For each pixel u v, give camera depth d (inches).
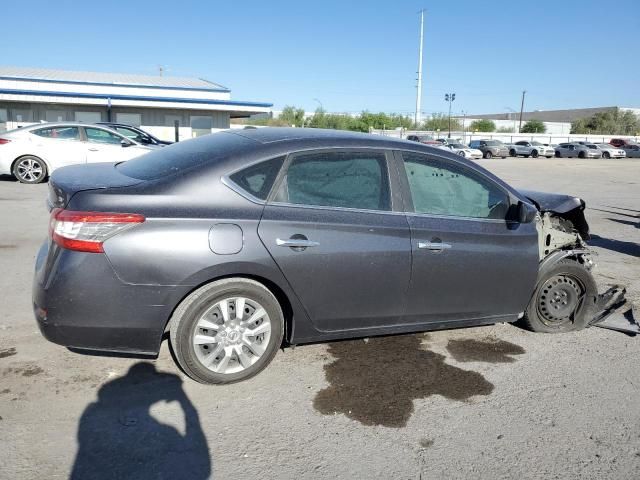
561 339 182.5
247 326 137.9
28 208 367.2
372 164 150.7
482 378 152.0
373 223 145.9
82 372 142.9
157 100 1085.1
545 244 183.8
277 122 2551.7
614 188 745.0
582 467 113.8
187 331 131.3
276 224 134.8
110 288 123.3
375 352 165.2
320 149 144.9
